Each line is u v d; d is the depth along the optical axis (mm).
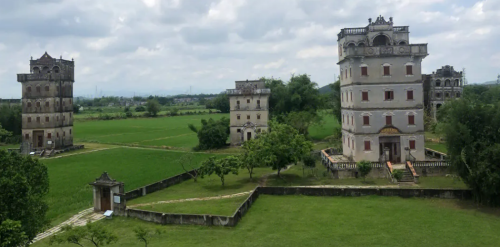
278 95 111562
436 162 58500
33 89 100625
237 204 45344
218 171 54875
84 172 71438
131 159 86188
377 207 43375
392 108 63812
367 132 64062
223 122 105938
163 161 82625
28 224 28625
